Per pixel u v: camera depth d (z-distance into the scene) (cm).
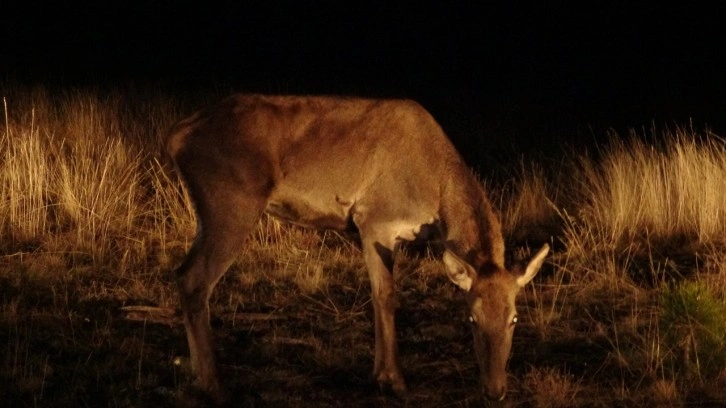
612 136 859
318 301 502
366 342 462
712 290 507
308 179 436
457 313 497
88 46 1207
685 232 602
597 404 404
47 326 455
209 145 426
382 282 427
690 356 432
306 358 440
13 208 571
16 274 509
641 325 479
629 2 1428
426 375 432
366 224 432
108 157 628
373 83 1066
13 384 401
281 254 557
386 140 432
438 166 428
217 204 422
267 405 399
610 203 624
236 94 441
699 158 638
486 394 379
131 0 1438
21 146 616
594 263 556
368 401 407
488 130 844
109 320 466
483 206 418
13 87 819
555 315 488
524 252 580
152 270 530
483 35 1341
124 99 805
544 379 420
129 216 588
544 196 643
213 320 476
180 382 414
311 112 439
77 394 400
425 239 439
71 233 566
